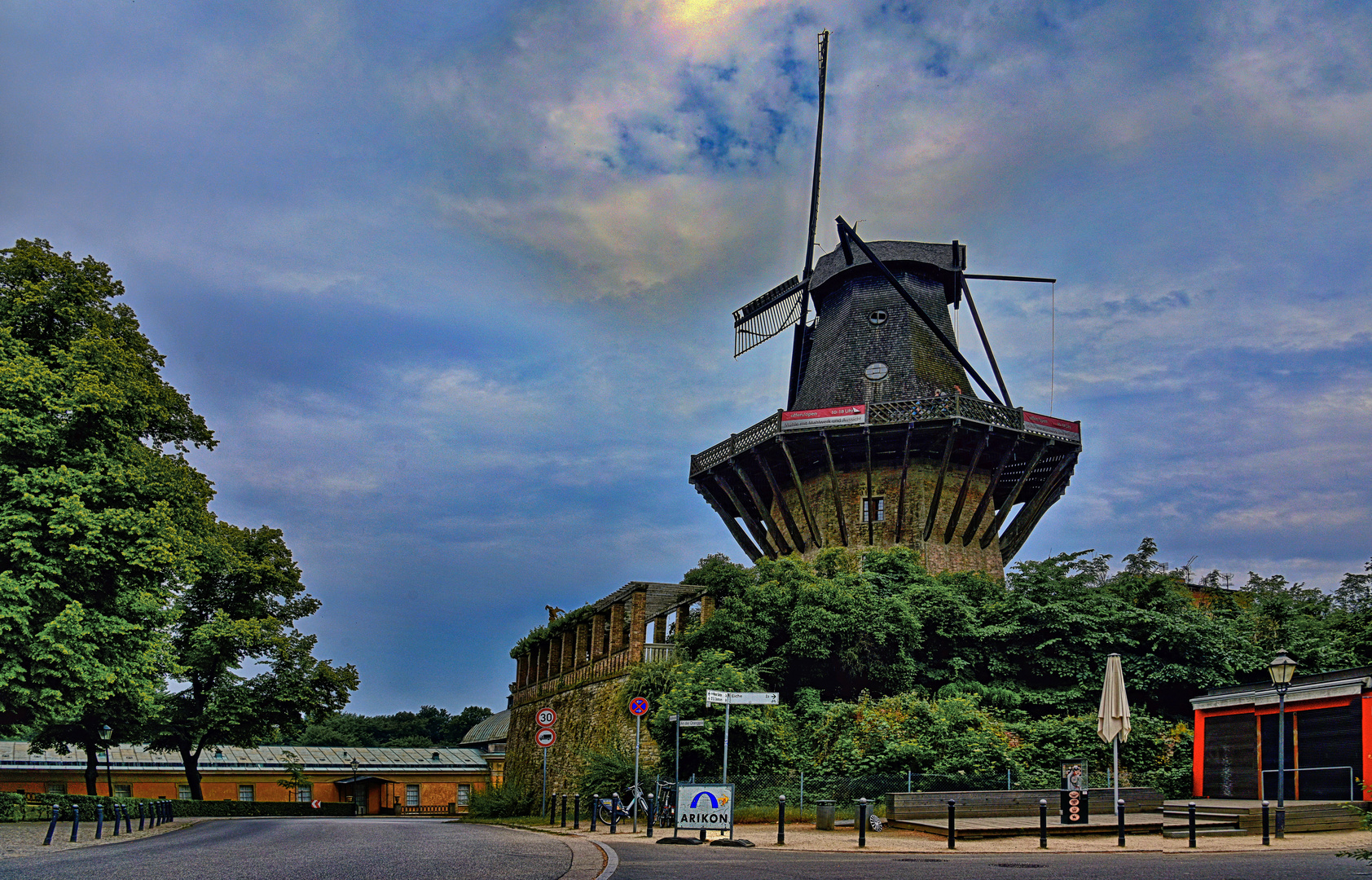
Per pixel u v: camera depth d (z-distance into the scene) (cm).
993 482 4356
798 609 3284
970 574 3762
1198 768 2738
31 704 2361
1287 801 2423
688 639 3316
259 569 4231
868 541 4338
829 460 4272
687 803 1981
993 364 4919
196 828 2747
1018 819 2281
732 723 2764
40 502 2327
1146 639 3372
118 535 2425
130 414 2667
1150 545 4984
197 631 3888
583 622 4106
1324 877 1304
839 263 5016
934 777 2739
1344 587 4934
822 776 2825
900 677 3325
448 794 6712
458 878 1195
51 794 2634
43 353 2648
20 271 2716
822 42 5441
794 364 5275
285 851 1639
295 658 4356
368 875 1227
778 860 1584
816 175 5372
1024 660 3403
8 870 1310
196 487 3309
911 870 1426
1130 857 1675
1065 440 4403
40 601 2338
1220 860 1583
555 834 2319
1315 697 2414
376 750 7044
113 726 3038
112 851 1677
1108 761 2981
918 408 4206
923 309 4878
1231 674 3359
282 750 6712
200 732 4150
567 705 4109
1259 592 4950
